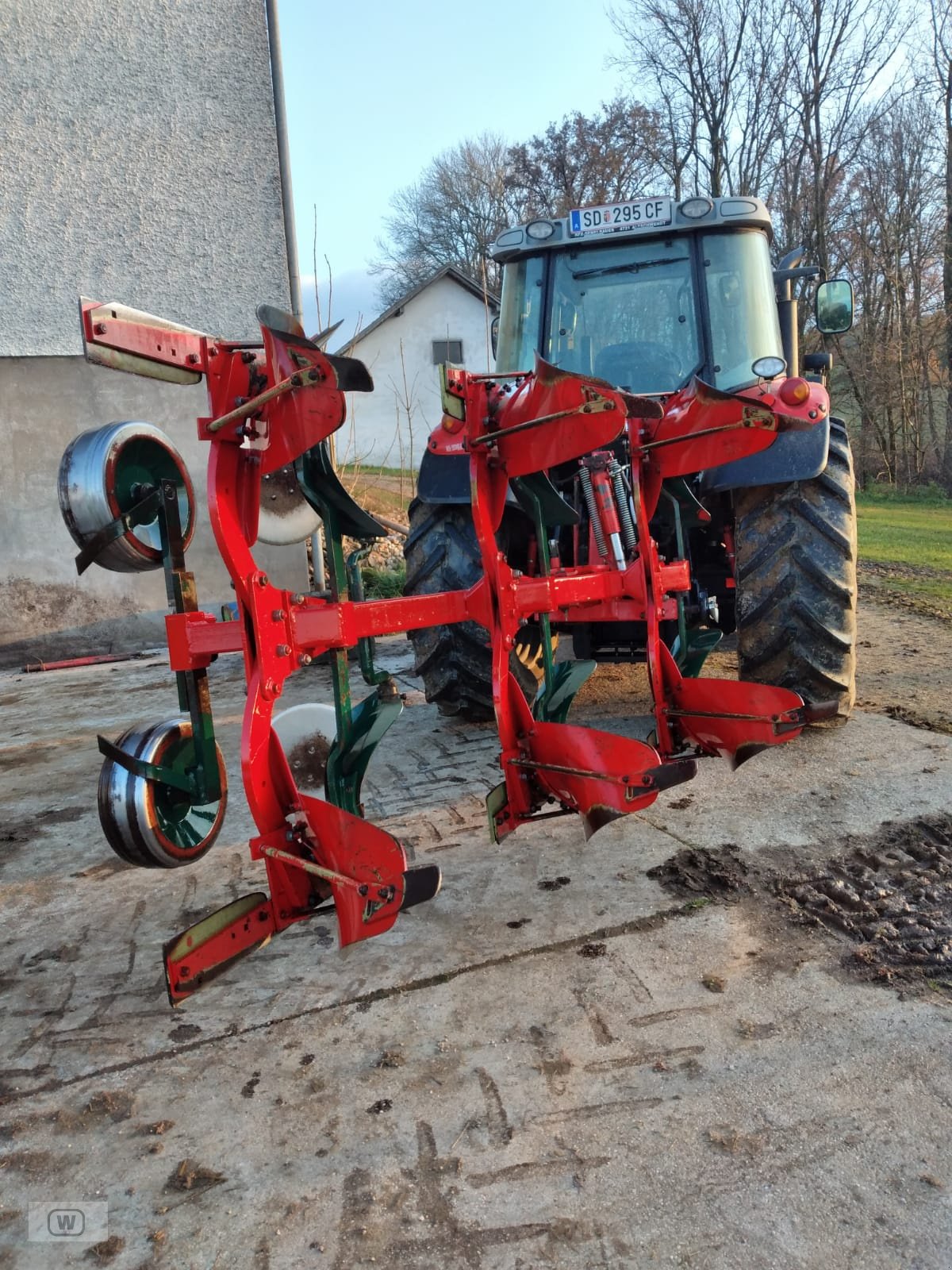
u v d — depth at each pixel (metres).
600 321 4.23
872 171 25.73
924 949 2.29
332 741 2.53
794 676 3.78
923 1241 1.49
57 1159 1.79
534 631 3.99
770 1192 1.60
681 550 3.27
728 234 4.09
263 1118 1.86
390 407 26.98
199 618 2.25
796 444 3.48
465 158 36.84
